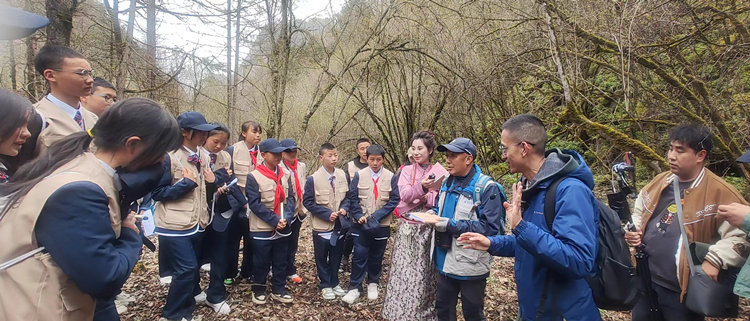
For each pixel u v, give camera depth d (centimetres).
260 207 356
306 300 389
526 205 196
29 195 124
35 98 589
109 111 136
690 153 225
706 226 221
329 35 689
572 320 179
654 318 238
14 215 125
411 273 310
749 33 430
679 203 231
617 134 469
